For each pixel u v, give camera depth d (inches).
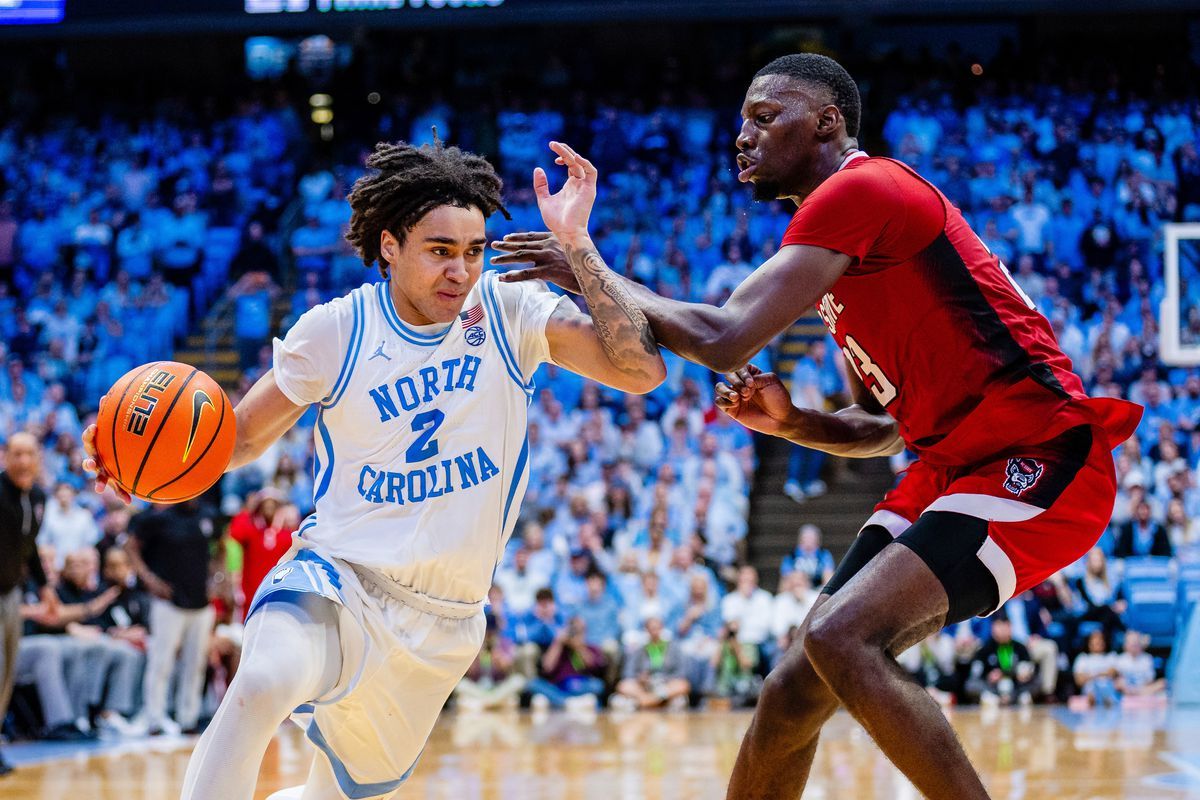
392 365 105.7
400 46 664.4
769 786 113.4
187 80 659.4
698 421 451.5
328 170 600.7
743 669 370.0
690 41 650.2
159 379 107.0
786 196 118.9
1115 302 498.9
